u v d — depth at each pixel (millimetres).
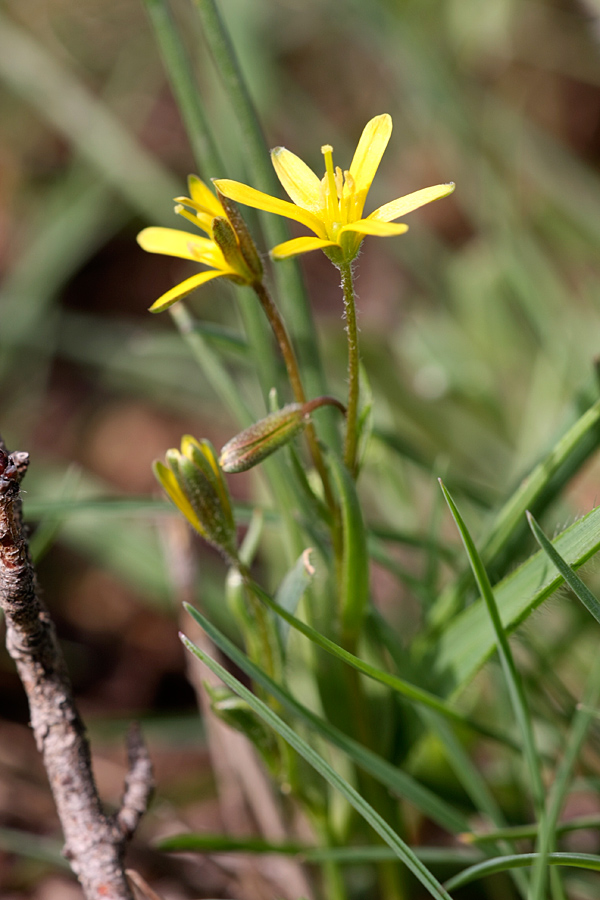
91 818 323
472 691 377
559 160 545
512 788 370
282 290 360
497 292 515
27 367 557
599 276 532
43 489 478
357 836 365
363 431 328
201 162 366
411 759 355
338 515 329
